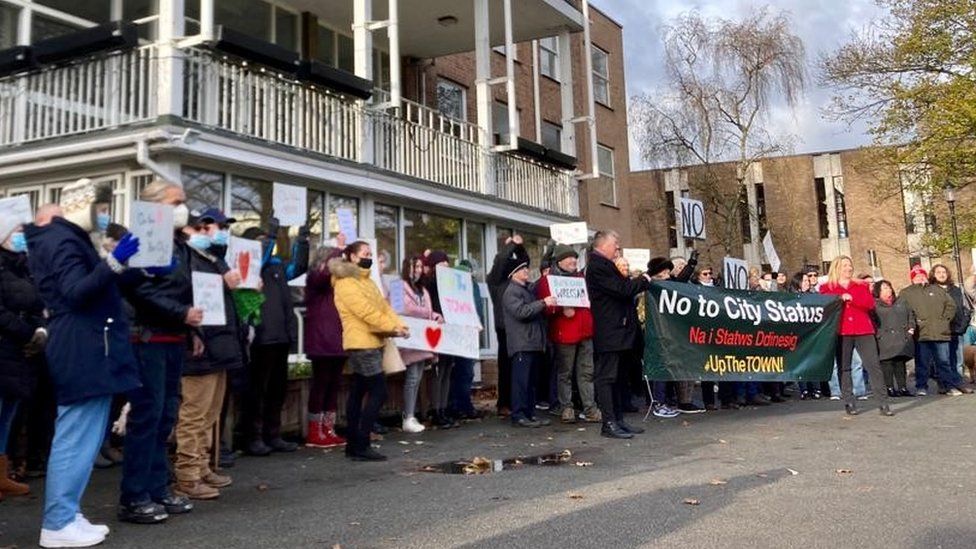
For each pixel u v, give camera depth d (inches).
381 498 211.3
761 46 1066.7
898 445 288.5
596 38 988.6
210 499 212.1
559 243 489.1
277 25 557.6
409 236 533.3
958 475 233.6
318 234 451.5
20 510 204.8
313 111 441.4
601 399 318.7
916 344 486.6
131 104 361.4
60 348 166.6
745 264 468.4
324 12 585.3
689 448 288.5
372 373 273.3
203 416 215.9
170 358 192.7
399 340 331.9
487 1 600.4
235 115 392.5
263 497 214.8
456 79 738.8
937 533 170.9
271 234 291.1
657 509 193.0
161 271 182.2
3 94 391.9
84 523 170.1
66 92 377.4
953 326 489.1
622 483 225.9
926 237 1019.3
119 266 161.6
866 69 950.4
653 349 371.6
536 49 738.2
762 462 257.9
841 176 1584.6
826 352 410.3
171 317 185.9
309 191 449.7
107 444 269.9
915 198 1038.4
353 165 461.4
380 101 577.0
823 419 363.6
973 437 305.4
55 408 253.6
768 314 394.6
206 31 366.0
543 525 178.4
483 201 585.0
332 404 313.3
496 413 415.8
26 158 378.3
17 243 210.5
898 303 470.9
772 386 450.6
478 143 599.5
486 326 573.3
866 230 1553.9
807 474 236.8
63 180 386.9
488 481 232.4
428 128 540.1
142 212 164.2
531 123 837.8
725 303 385.4
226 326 219.1
